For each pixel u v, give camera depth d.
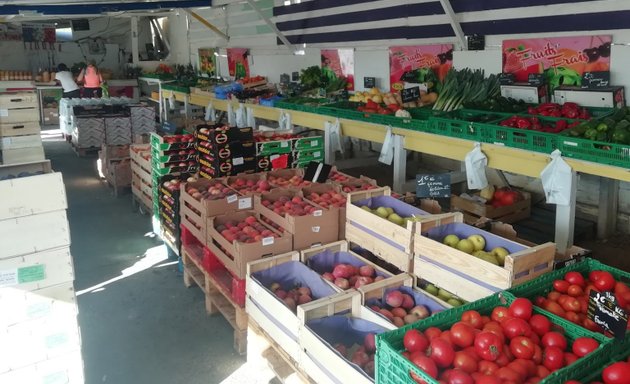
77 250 5.13
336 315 2.58
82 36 15.32
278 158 4.83
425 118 5.00
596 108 4.12
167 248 4.90
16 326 2.62
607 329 1.96
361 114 5.14
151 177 5.46
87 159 9.23
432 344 1.90
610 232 4.57
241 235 3.43
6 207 2.48
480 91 4.88
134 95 14.59
